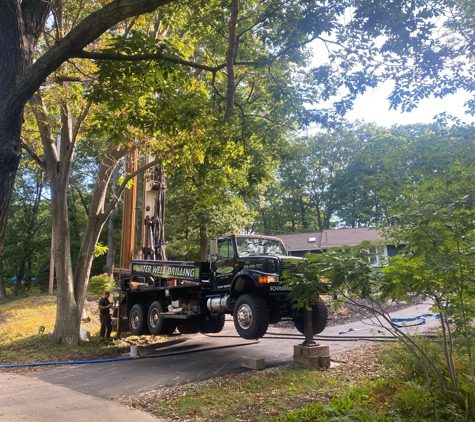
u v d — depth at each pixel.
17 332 16.31
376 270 5.58
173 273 12.80
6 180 4.78
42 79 5.41
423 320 12.80
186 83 9.02
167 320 13.01
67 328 13.72
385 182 5.36
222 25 11.02
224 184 13.01
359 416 5.34
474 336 4.96
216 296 11.55
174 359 10.74
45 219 43.16
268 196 49.28
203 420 5.92
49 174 14.29
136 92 9.14
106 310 14.59
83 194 44.38
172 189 27.80
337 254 5.89
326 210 48.44
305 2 9.52
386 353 8.55
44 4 5.69
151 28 13.93
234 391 7.28
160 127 9.52
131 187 15.58
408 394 5.29
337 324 14.46
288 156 12.21
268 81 11.84
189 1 10.85
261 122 11.70
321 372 8.37
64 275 13.96
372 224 5.81
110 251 37.53
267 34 10.47
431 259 4.72
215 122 10.02
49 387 8.30
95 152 22.61
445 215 4.69
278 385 7.56
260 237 11.55
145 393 7.56
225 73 12.77
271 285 9.91
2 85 5.05
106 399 7.26
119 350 12.83
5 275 48.28
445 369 6.29
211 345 12.65
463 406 5.22
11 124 4.99
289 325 15.27
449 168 5.01
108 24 5.68
